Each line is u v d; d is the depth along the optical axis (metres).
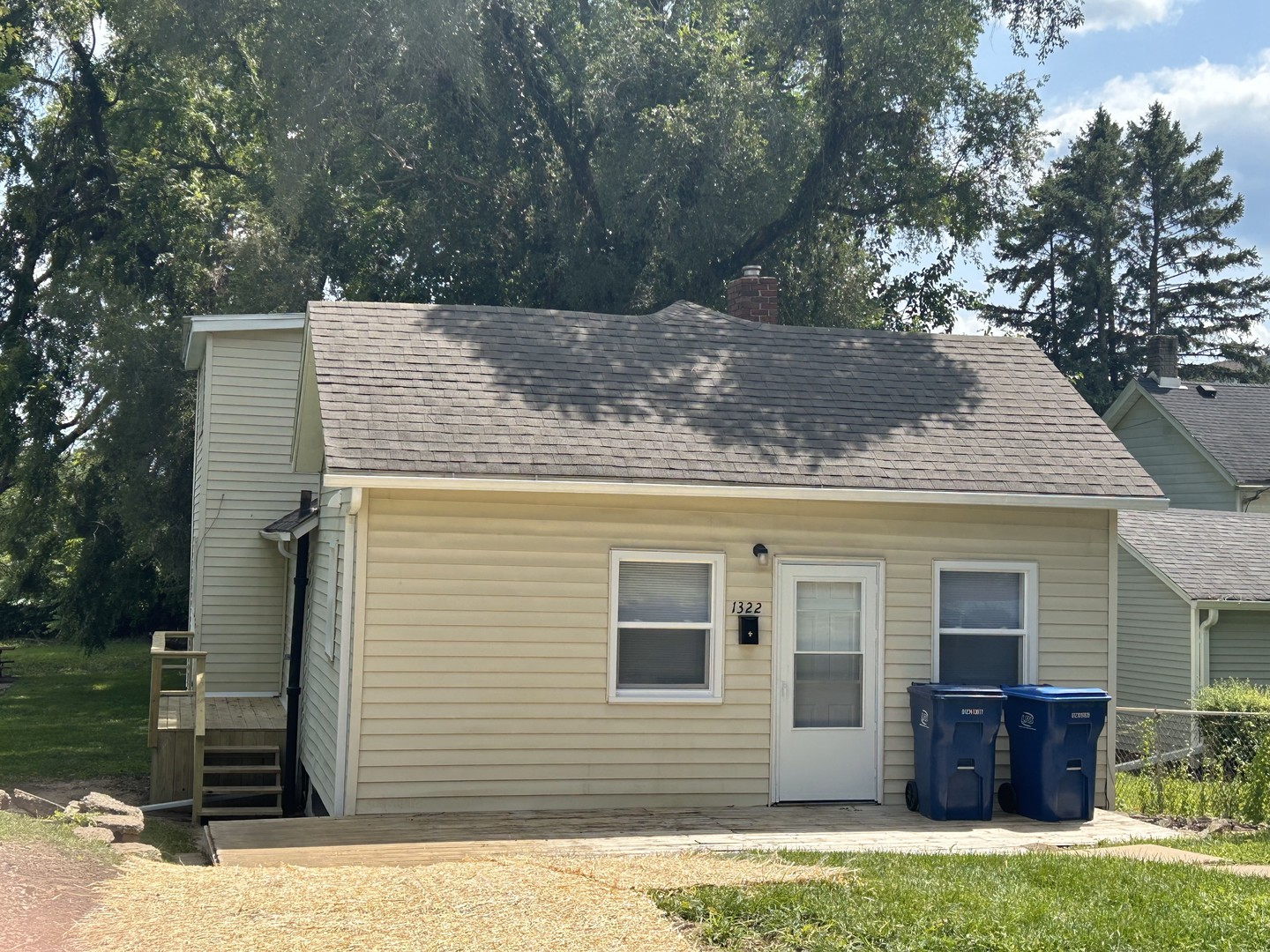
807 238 29.77
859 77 28.53
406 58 25.89
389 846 9.63
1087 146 54.94
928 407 13.75
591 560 11.69
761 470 12.02
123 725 21.53
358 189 29.69
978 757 11.66
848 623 12.35
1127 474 12.98
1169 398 30.08
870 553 12.35
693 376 13.55
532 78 28.08
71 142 34.28
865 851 9.91
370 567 11.18
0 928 6.23
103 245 32.75
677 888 7.88
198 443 21.83
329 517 13.47
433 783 11.23
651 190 27.12
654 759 11.76
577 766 11.55
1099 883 8.46
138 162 33.72
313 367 13.66
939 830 11.06
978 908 7.70
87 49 34.84
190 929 6.54
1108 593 12.90
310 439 15.38
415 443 11.35
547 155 29.12
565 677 11.57
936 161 30.20
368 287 29.08
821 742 12.19
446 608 11.33
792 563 12.19
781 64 30.86
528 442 11.73
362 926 6.71
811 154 29.14
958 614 12.63
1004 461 12.89
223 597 19.67
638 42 27.53
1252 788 12.58
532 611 11.52
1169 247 57.16
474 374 12.66
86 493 30.47
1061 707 11.69
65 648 36.25
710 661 11.98
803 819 11.36
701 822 11.02
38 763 17.42
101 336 26.55
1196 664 20.47
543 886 7.75
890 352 14.91
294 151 26.56
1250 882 8.60
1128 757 20.44
